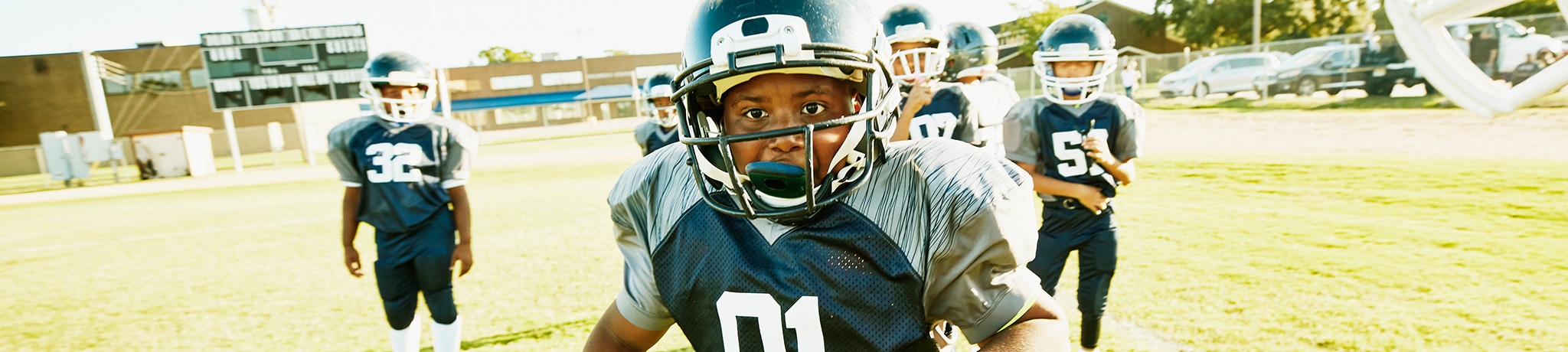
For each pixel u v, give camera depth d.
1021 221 1.11
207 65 20.66
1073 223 3.02
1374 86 13.89
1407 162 7.12
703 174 1.19
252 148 31.34
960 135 3.49
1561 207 5.01
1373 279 3.70
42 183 20.14
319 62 21.48
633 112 45.91
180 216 9.97
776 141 1.09
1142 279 3.91
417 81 3.23
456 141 3.29
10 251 7.91
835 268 1.12
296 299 4.67
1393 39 13.72
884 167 1.14
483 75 45.50
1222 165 7.82
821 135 1.10
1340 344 2.92
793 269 1.13
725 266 1.18
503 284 4.68
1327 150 8.42
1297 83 15.12
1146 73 20.53
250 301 4.71
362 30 21.61
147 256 6.80
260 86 20.98
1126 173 2.94
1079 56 2.91
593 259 5.22
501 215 7.69
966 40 3.63
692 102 1.17
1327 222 5.02
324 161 22.42
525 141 26.25
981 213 1.07
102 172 22.83
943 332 1.42
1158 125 12.77
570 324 3.82
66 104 34.97
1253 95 17.17
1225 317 3.28
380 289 3.24
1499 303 3.28
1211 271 3.97
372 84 3.20
